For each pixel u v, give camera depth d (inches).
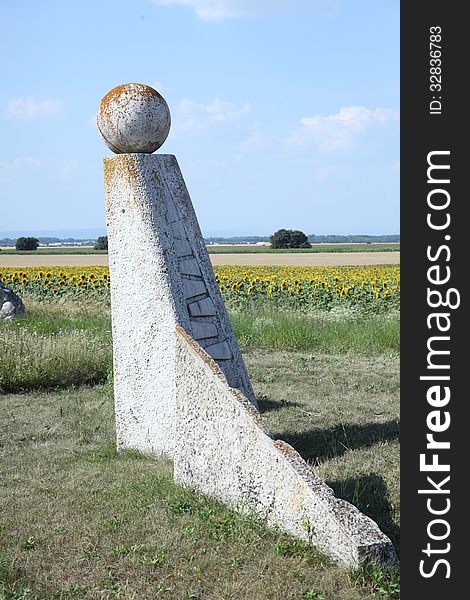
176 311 282.8
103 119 292.7
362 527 186.7
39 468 279.3
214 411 231.3
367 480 253.8
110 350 472.1
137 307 291.1
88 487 253.8
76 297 872.3
